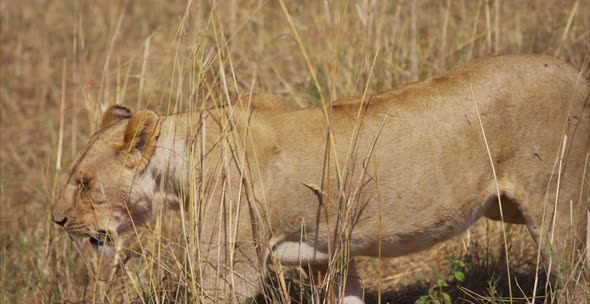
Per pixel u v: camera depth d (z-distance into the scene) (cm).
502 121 774
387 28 1227
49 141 1456
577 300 810
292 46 1395
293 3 1464
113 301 925
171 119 820
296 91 1270
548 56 803
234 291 761
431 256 1078
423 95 782
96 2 1950
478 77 780
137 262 1029
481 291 959
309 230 793
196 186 783
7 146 1462
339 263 795
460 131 771
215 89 1042
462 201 784
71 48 1761
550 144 786
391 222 786
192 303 776
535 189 793
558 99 784
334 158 764
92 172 816
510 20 1262
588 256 817
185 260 786
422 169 773
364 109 786
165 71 1407
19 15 1942
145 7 1872
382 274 1057
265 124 791
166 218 1057
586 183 817
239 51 1271
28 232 1178
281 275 789
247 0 1423
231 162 782
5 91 1633
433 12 1295
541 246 805
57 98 1588
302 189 780
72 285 1052
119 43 1703
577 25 1240
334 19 1254
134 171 813
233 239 765
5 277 1092
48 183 1170
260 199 779
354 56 1159
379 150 772
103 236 838
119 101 1111
